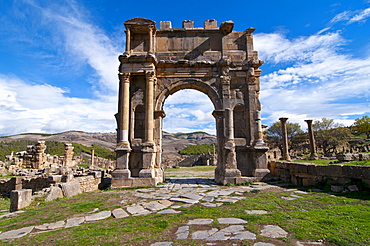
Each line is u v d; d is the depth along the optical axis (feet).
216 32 62.23
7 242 21.62
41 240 21.24
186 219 25.89
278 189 43.91
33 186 64.95
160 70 59.98
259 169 55.31
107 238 20.49
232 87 59.62
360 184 34.63
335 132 189.26
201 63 59.47
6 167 113.60
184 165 197.36
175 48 61.26
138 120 58.54
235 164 54.85
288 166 51.65
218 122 58.34
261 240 18.85
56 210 33.71
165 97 60.18
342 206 28.50
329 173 40.01
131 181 52.13
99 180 56.80
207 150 289.53
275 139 212.84
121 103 56.29
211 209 29.99
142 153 55.36
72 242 19.98
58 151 215.92
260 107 58.54
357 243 17.58
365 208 27.07
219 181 56.54
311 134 118.11
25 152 117.50
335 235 19.25
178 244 18.72
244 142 58.08
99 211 31.53
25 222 28.50
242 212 27.81
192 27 62.23
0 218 32.68
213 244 18.49
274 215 25.86
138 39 60.54
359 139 211.00
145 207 32.55
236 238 19.51
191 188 48.14
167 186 51.42
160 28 61.98
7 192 63.67
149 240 19.76
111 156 243.40
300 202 31.96
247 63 59.98
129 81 57.67
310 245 17.70
